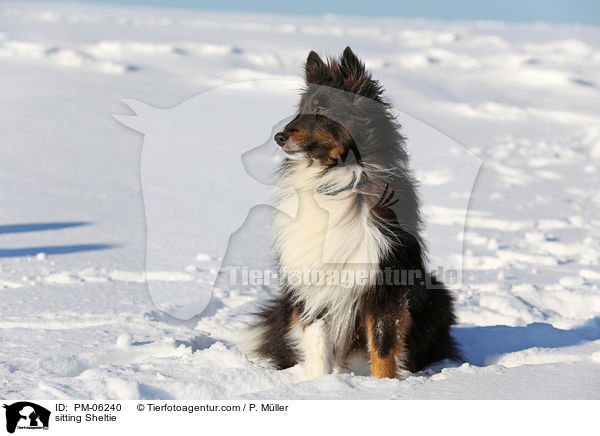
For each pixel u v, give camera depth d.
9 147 19.95
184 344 6.66
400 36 65.75
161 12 102.00
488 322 7.89
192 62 38.97
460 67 42.84
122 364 6.14
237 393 5.39
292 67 37.31
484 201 15.83
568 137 24.97
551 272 10.62
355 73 5.75
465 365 5.58
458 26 95.75
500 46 58.53
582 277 9.92
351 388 5.06
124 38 51.09
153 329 7.29
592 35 79.50
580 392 4.93
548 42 64.31
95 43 46.91
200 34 57.25
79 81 32.31
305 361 6.00
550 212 15.01
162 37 52.97
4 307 8.02
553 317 8.14
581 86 37.47
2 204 14.36
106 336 6.95
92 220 13.40
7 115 24.31
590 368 5.48
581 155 21.78
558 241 12.63
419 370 6.22
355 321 5.95
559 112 30.06
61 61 38.12
